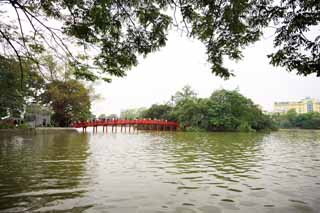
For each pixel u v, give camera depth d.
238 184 7.16
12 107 24.38
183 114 50.78
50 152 13.62
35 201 5.45
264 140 25.98
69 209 5.00
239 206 5.29
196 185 6.98
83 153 13.45
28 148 15.34
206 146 18.56
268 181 7.56
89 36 5.35
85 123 40.88
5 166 9.43
